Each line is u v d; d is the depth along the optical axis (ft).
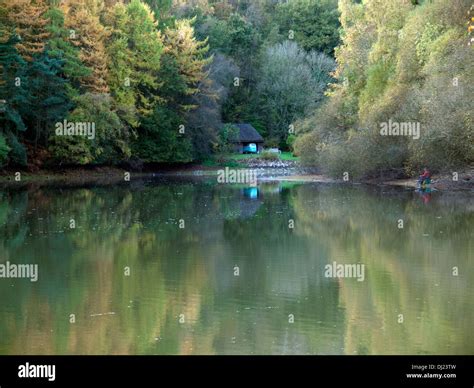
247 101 289.94
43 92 173.27
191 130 228.84
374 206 111.75
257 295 56.29
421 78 139.85
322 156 165.68
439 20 135.23
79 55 183.93
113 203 122.31
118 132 194.70
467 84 116.88
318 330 46.73
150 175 215.51
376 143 144.05
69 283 60.59
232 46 284.20
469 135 115.65
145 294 56.75
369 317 49.62
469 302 52.80
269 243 80.02
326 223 95.09
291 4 315.58
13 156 165.48
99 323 48.75
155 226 93.66
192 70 224.33
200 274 63.93
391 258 69.72
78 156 183.11
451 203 112.37
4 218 99.91
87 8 197.88
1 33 152.87
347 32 184.03
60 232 87.76
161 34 236.22
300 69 285.64
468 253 71.10
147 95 217.56
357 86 169.68
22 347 43.96
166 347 43.88
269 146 284.20
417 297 54.39
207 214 106.93
